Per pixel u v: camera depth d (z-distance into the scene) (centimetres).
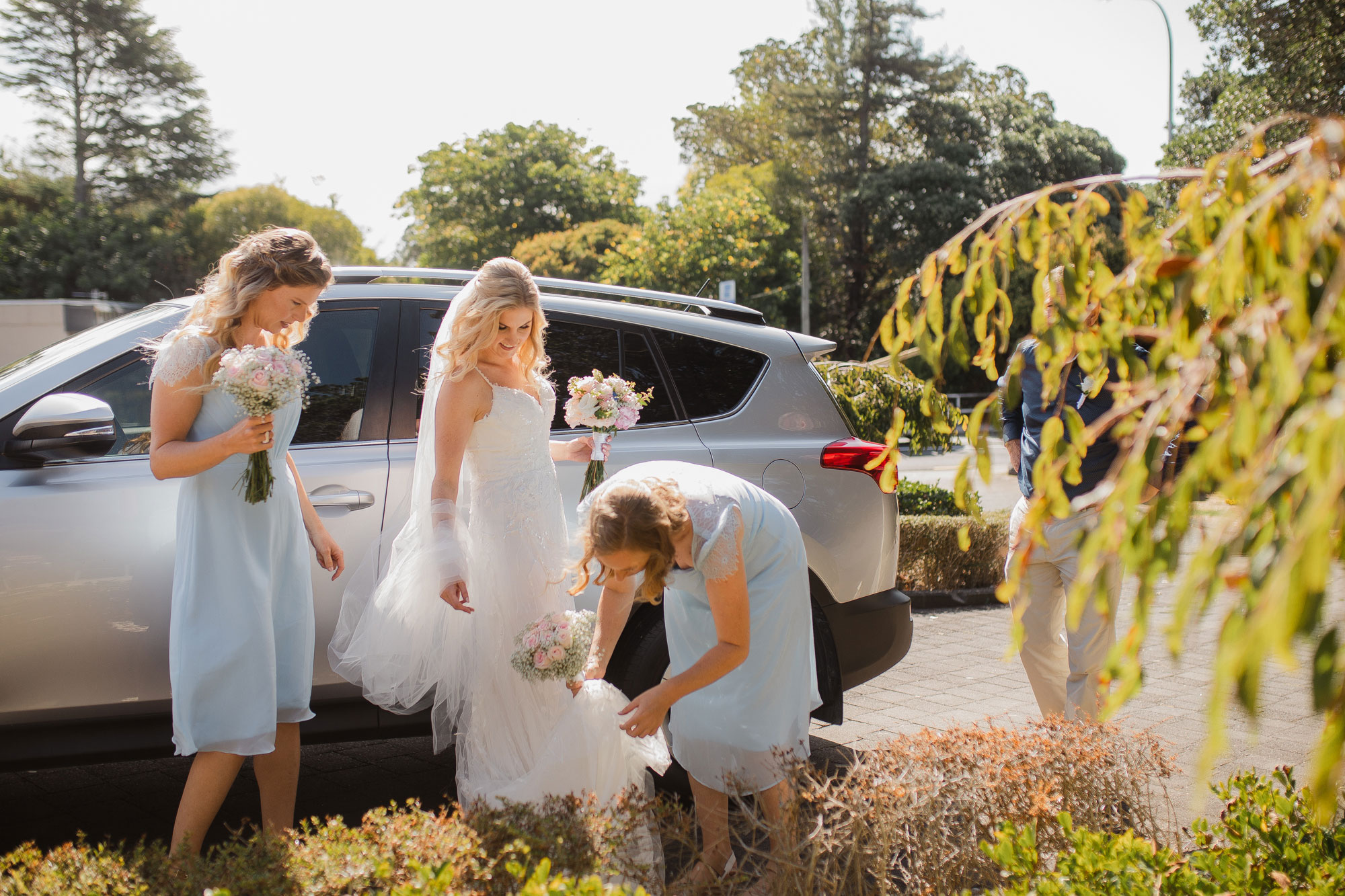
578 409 333
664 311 397
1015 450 405
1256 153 159
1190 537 145
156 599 316
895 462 190
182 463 265
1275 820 245
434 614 309
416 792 396
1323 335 118
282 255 283
